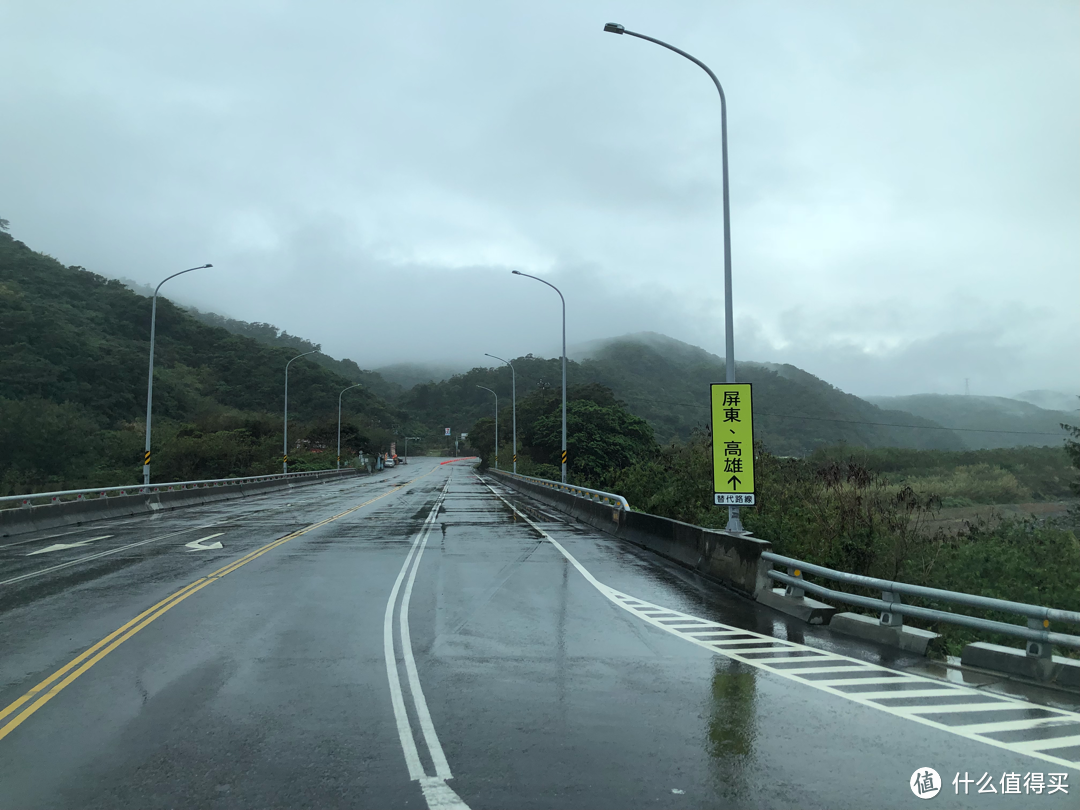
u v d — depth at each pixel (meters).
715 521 17.45
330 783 4.77
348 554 16.55
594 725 5.88
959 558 13.89
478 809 4.41
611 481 30.88
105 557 16.00
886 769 5.06
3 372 68.62
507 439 97.88
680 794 4.63
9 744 5.46
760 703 6.49
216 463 66.75
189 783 4.78
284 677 7.17
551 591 12.11
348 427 100.81
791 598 10.57
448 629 9.30
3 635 8.89
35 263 99.06
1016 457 61.88
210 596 11.43
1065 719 6.12
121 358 84.19
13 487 52.81
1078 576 13.26
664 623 9.82
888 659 8.07
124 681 7.04
